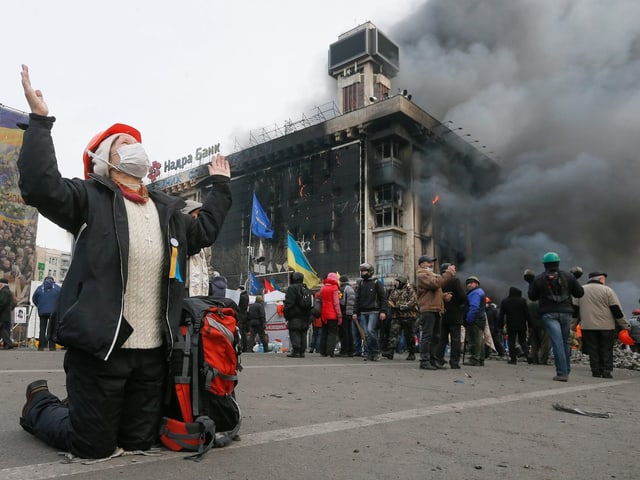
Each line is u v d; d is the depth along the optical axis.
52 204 2.17
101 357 2.13
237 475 2.08
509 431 3.23
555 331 7.12
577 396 5.25
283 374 6.38
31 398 2.64
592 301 8.05
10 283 22.47
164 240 2.46
